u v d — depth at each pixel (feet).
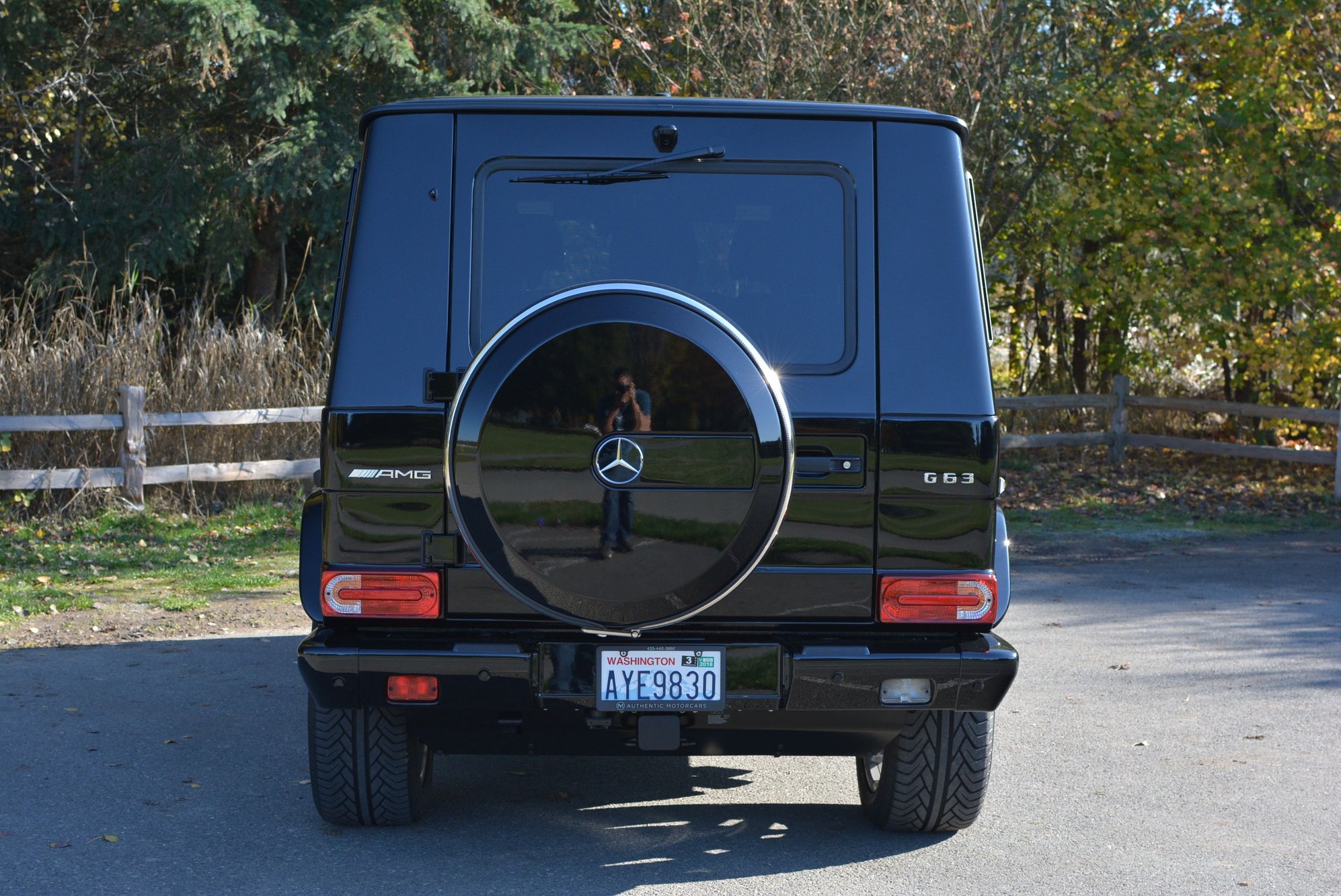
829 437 11.55
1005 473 48.06
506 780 15.49
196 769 15.55
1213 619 25.39
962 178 11.98
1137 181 50.37
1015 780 15.52
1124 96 48.52
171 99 53.36
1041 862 12.78
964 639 11.75
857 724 11.76
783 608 11.60
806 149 11.84
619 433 10.77
